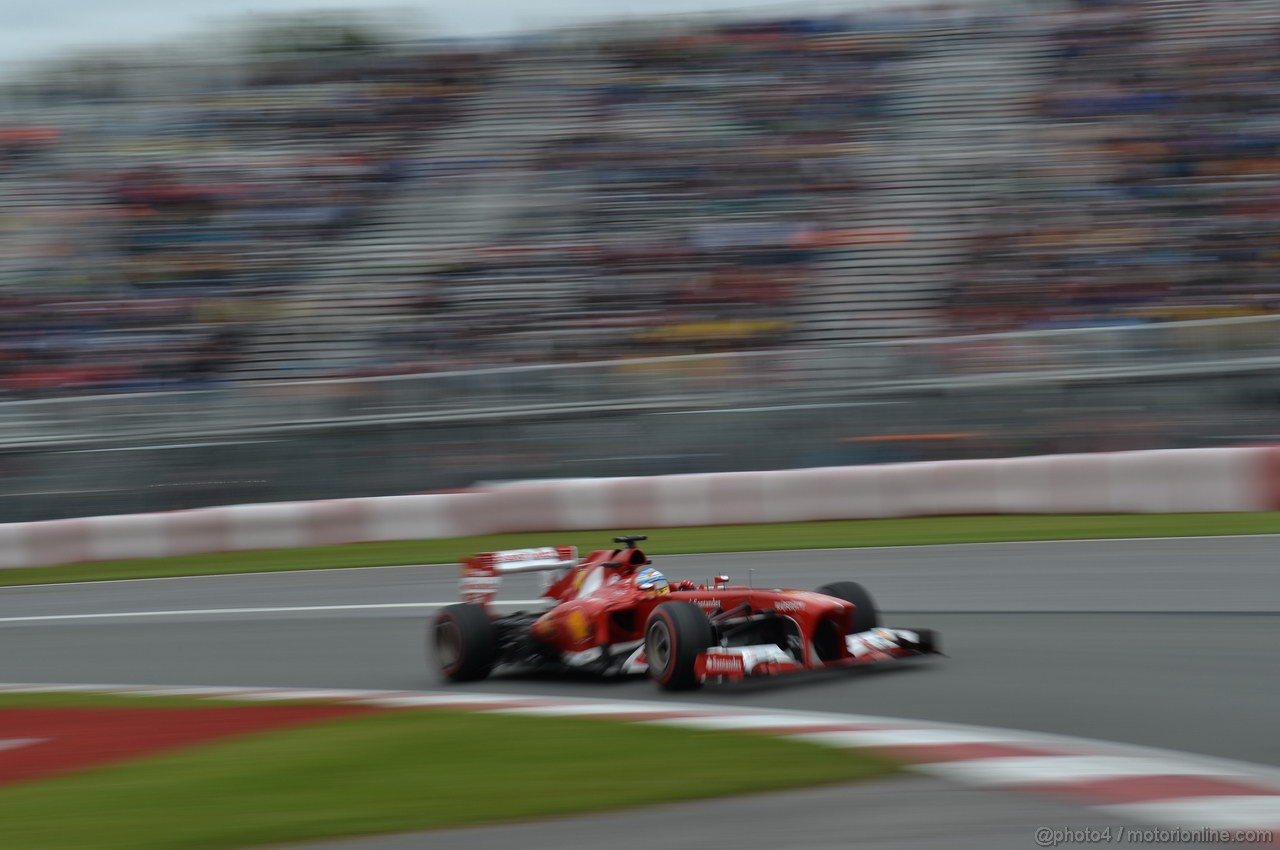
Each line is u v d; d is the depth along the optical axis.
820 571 46.25
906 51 111.69
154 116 116.00
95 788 20.91
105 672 38.09
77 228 100.19
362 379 68.50
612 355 82.62
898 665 28.62
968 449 61.50
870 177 96.12
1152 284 81.12
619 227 94.06
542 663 31.36
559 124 108.50
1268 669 26.14
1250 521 50.34
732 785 18.03
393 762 20.89
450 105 113.69
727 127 104.75
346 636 40.31
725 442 64.44
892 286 84.25
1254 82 98.62
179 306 89.69
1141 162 91.94
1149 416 59.62
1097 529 50.97
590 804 17.47
